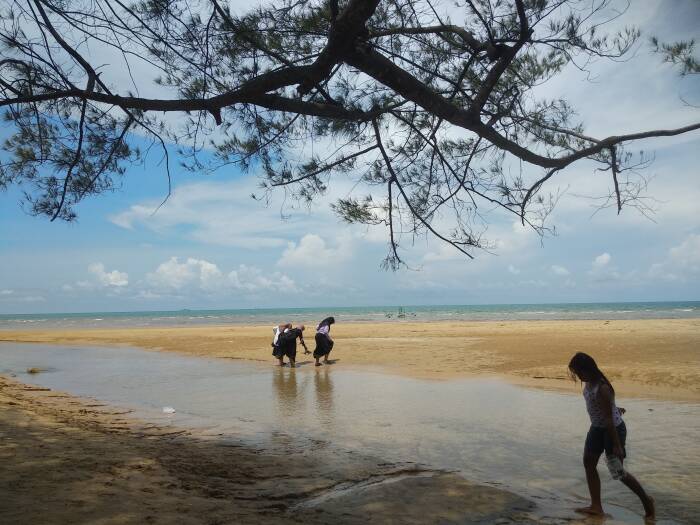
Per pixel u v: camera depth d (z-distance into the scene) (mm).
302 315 108500
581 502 5105
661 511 4801
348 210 4898
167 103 4047
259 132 4820
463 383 13031
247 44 4211
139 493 4551
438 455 6758
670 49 4395
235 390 12492
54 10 3705
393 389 12273
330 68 4016
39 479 4750
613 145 4617
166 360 19984
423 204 4883
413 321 54844
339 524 4270
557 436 7758
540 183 4629
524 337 24109
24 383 13914
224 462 6211
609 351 17250
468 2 3879
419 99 4195
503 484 5625
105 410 10055
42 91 4031
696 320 40188
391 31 4164
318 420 9008
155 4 4035
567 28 4285
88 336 34875
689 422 8477
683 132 4379
